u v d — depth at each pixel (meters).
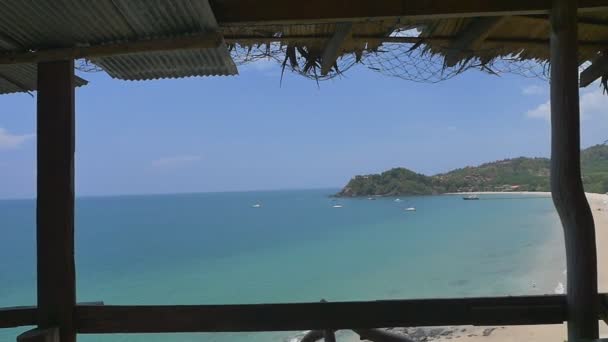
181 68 3.49
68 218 2.98
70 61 3.04
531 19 3.38
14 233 65.25
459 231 50.31
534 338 11.91
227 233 57.00
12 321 2.99
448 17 3.00
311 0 2.96
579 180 2.79
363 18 2.96
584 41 3.88
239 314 3.04
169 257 38.41
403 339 3.50
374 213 83.31
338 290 23.39
